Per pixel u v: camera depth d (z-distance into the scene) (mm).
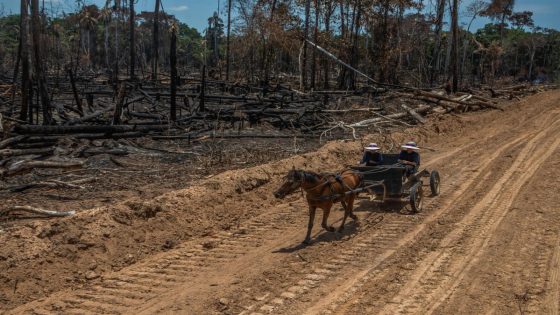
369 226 10727
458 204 12297
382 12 41375
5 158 13211
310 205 9633
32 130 15289
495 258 8727
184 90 34062
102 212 9531
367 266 8469
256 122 23109
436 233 10141
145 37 93188
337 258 8859
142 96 26344
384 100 30672
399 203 12516
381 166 11219
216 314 6801
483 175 15391
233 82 42406
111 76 44969
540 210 11438
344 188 10070
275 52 51250
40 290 7457
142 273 8211
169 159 15469
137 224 9688
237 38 53219
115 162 14336
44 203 10336
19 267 7676
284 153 17234
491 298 7199
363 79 47812
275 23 41531
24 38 18047
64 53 69250
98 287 7668
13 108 22734
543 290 7414
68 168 11586
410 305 7016
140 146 17000
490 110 31750
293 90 35281
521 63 96812
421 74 51750
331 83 47562
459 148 20422
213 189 11969
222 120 23094
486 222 10773
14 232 8289
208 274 8172
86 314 6805
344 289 7559
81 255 8406
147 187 12047
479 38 92625
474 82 71188
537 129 24797
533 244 9367
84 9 64500
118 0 62906
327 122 23672
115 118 19234
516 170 15836
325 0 41125
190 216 10633
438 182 13398
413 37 52406
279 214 11680
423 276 8016
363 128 23547
